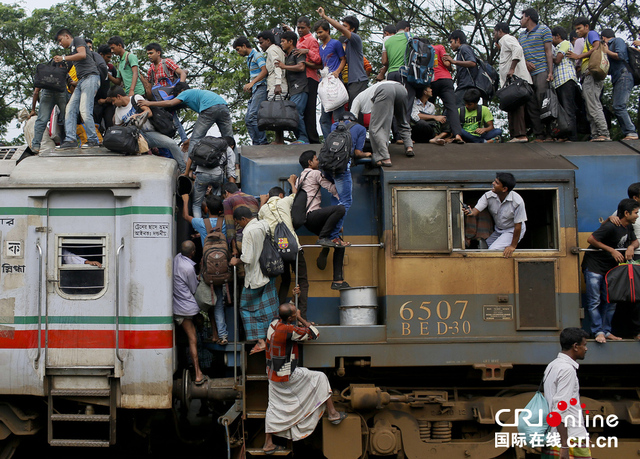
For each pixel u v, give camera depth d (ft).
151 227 20.34
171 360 20.20
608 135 25.94
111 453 24.25
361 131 22.44
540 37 25.71
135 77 28.48
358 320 20.94
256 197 22.67
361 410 20.57
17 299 20.12
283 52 28.09
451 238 20.85
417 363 20.42
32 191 20.29
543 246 22.98
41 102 24.35
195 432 25.66
